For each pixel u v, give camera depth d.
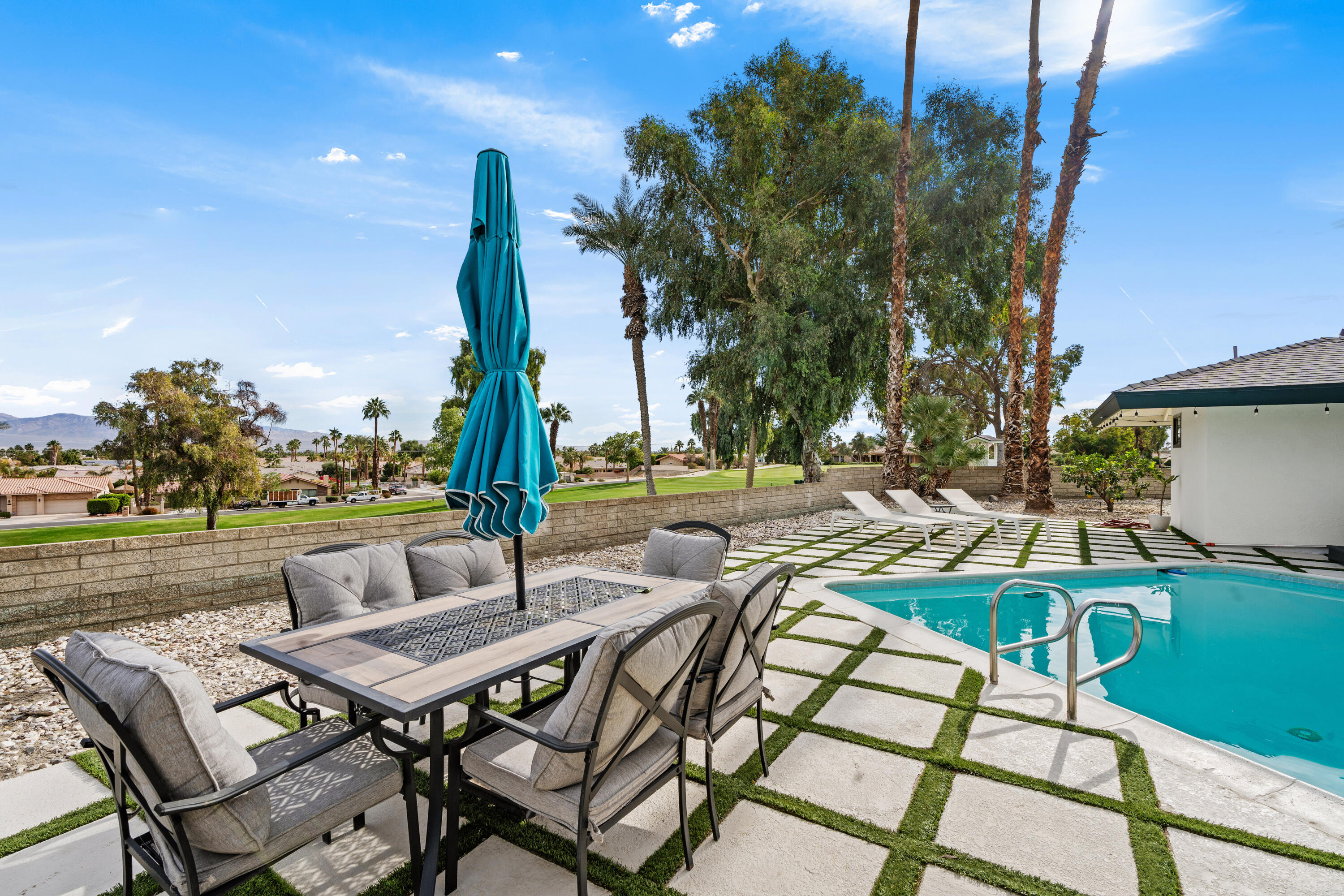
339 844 2.13
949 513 9.80
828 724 3.04
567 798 1.71
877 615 5.14
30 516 57.47
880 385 18.34
